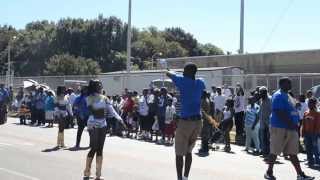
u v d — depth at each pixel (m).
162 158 15.60
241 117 21.52
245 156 17.12
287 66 36.16
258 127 17.88
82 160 14.45
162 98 21.47
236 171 13.43
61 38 100.62
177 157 10.29
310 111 15.14
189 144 10.39
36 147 17.55
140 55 110.94
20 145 18.02
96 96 11.41
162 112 21.20
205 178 12.09
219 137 19.17
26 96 30.66
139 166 13.73
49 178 11.36
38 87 29.98
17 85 46.66
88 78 41.44
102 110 11.38
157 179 11.64
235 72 32.66
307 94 18.06
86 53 100.38
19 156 15.05
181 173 10.29
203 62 41.81
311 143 15.09
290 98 12.01
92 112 11.35
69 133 23.91
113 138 22.67
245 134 19.59
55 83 42.91
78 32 100.44
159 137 23.66
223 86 26.59
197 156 16.89
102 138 11.38
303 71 35.19
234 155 17.38
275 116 11.93
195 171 13.20
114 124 23.94
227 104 18.92
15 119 33.84
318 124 15.05
